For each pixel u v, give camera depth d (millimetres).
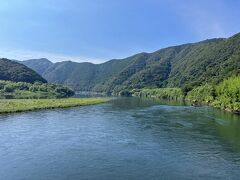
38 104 124688
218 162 43344
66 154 46906
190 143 54656
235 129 68750
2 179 36031
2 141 54938
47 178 36469
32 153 47188
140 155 46656
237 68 185250
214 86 150375
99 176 37344
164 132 65062
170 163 42781
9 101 133250
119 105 139875
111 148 50969
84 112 105000
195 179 36656
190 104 148750
